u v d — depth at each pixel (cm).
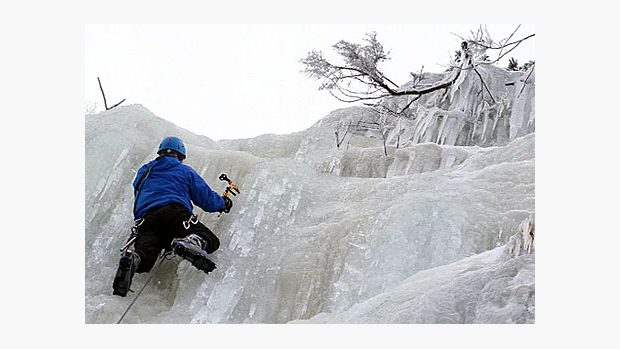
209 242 587
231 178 663
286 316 562
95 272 590
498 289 509
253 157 682
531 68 805
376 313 521
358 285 564
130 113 725
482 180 638
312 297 566
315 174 684
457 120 795
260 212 630
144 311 560
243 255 602
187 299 570
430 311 503
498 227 589
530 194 612
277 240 611
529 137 684
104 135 688
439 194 620
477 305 504
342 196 649
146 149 692
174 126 743
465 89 826
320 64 828
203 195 601
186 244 554
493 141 796
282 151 757
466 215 597
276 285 576
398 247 581
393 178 657
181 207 584
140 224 579
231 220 625
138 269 569
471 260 555
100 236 619
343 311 548
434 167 700
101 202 640
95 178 650
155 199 586
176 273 586
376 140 802
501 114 805
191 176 603
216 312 565
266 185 649
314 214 632
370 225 599
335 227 605
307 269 579
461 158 703
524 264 520
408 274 568
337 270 577
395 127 817
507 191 620
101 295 564
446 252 578
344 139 774
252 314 566
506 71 848
